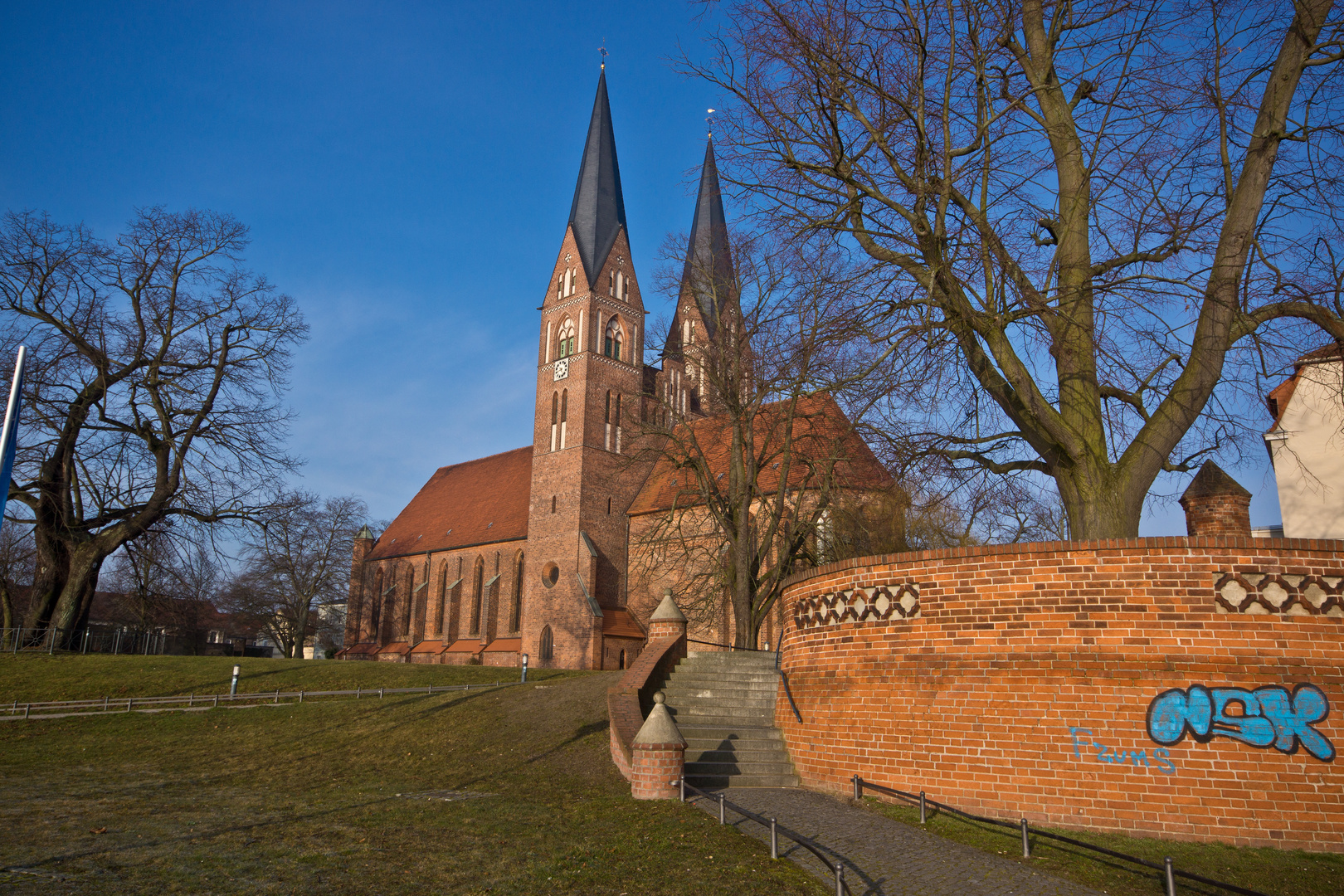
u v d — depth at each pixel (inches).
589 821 472.4
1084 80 572.4
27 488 1393.9
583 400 2032.5
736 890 336.5
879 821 436.5
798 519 1187.3
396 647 2443.4
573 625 1895.9
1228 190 522.9
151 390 1491.1
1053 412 515.2
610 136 2284.7
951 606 469.4
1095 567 428.8
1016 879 339.3
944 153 548.4
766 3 578.2
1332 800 369.4
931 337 508.4
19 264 1419.8
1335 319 495.2
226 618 3841.0
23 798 581.6
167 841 435.2
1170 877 285.3
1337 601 394.6
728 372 1215.6
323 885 351.3
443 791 600.4
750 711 707.4
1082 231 541.6
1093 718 409.7
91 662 1314.0
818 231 605.9
